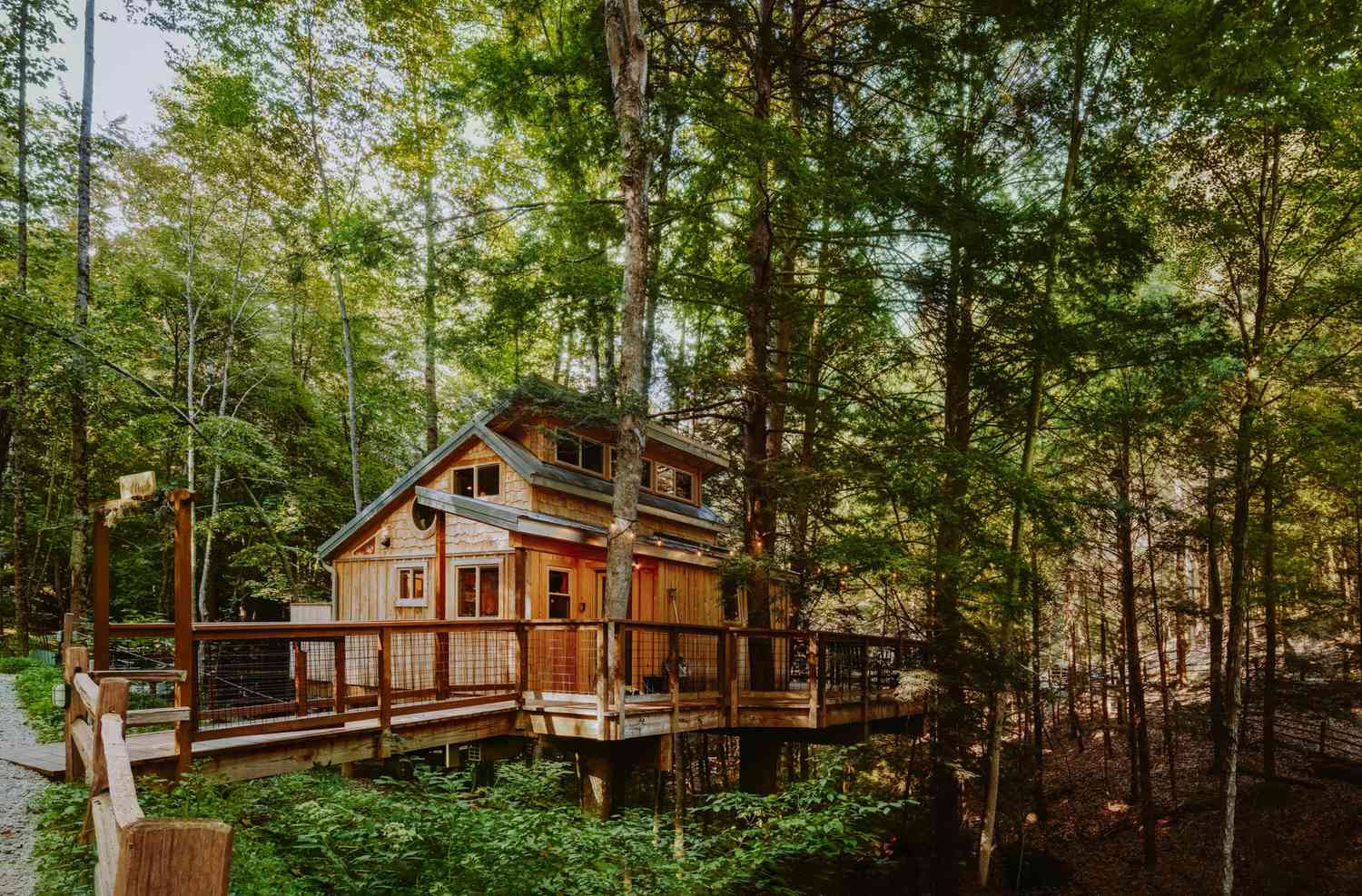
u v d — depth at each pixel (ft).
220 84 54.65
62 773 22.11
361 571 47.39
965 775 40.24
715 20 44.01
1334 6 19.33
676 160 41.27
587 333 44.11
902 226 40.65
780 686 46.62
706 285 44.83
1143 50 37.14
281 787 21.40
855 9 40.73
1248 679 55.93
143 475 20.20
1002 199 45.96
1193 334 40.75
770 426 50.42
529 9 54.39
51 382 53.21
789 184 35.24
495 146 64.23
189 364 65.21
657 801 32.35
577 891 16.72
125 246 69.36
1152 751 69.87
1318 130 35.81
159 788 18.78
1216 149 39.27
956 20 41.57
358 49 57.77
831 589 43.78
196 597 76.59
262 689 44.98
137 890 3.76
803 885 26.22
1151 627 75.77
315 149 60.90
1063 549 44.45
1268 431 38.29
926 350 48.32
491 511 40.42
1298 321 40.45
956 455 37.63
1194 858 50.21
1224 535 48.24
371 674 44.09
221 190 66.49
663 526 54.80
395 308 78.64
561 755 36.70
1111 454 55.98
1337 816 48.96
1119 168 42.14
